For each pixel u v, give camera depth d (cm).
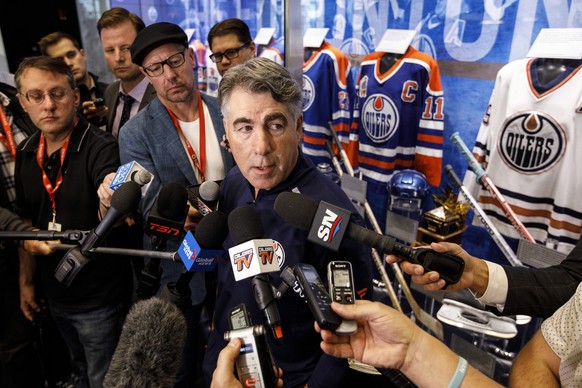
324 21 260
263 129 107
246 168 114
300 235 115
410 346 78
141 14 393
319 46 253
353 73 254
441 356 77
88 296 191
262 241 93
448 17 203
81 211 182
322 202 96
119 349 81
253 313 120
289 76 109
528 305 106
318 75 256
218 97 114
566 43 152
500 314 109
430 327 190
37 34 376
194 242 106
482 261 109
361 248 115
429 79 207
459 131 213
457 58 204
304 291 82
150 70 181
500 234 189
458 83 207
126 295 205
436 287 91
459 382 74
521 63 172
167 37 175
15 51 370
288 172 118
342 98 256
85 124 187
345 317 78
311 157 274
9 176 209
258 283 90
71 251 121
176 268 190
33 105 173
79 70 290
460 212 183
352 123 251
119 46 245
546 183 173
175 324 84
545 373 82
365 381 126
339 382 106
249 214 98
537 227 181
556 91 162
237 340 81
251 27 312
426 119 213
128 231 202
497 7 185
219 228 105
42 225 189
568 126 161
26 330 224
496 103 183
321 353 122
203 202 137
